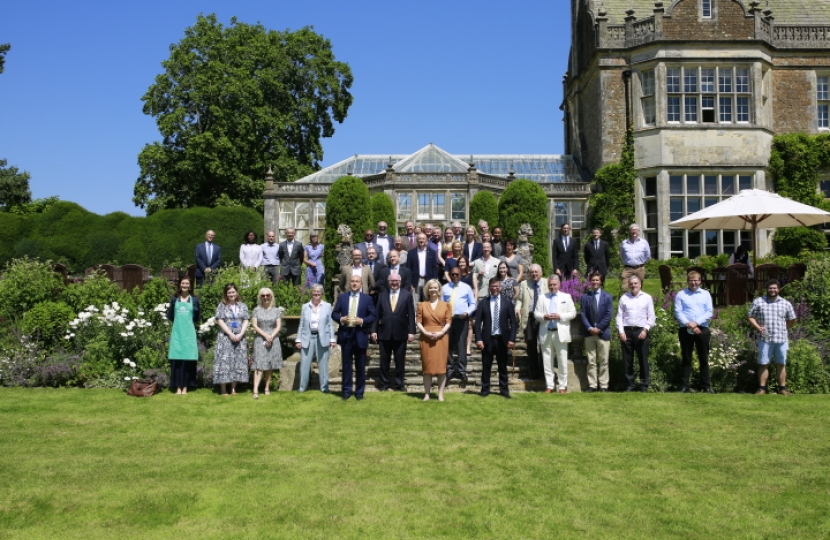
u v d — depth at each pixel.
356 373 10.45
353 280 10.52
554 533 5.43
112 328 12.24
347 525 5.59
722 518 5.73
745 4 28.88
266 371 10.91
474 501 6.10
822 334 12.58
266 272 15.44
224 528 5.54
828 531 5.48
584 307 11.13
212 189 34.66
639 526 5.57
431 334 10.17
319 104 38.12
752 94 26.30
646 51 26.59
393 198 27.53
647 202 26.86
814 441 8.00
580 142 31.97
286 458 7.36
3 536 5.39
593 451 7.61
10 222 28.30
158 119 34.41
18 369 11.79
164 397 10.58
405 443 7.93
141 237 28.86
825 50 27.23
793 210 14.66
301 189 29.06
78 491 6.35
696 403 10.03
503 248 13.88
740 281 15.41
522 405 9.91
